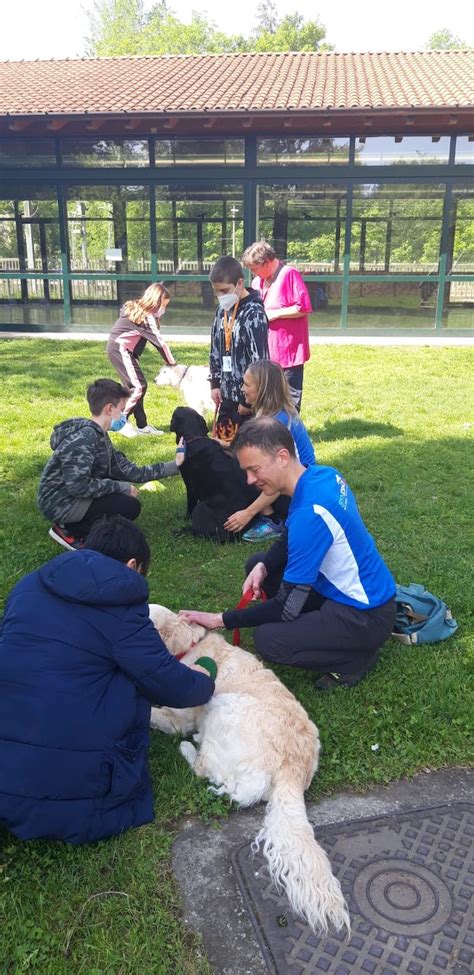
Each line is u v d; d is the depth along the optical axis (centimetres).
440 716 334
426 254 1555
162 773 297
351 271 1577
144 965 219
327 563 337
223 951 226
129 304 777
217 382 596
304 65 1958
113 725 255
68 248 1606
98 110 1459
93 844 262
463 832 271
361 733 322
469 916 236
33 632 254
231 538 530
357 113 1419
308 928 232
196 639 329
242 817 279
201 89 1661
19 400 951
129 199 1569
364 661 354
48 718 245
